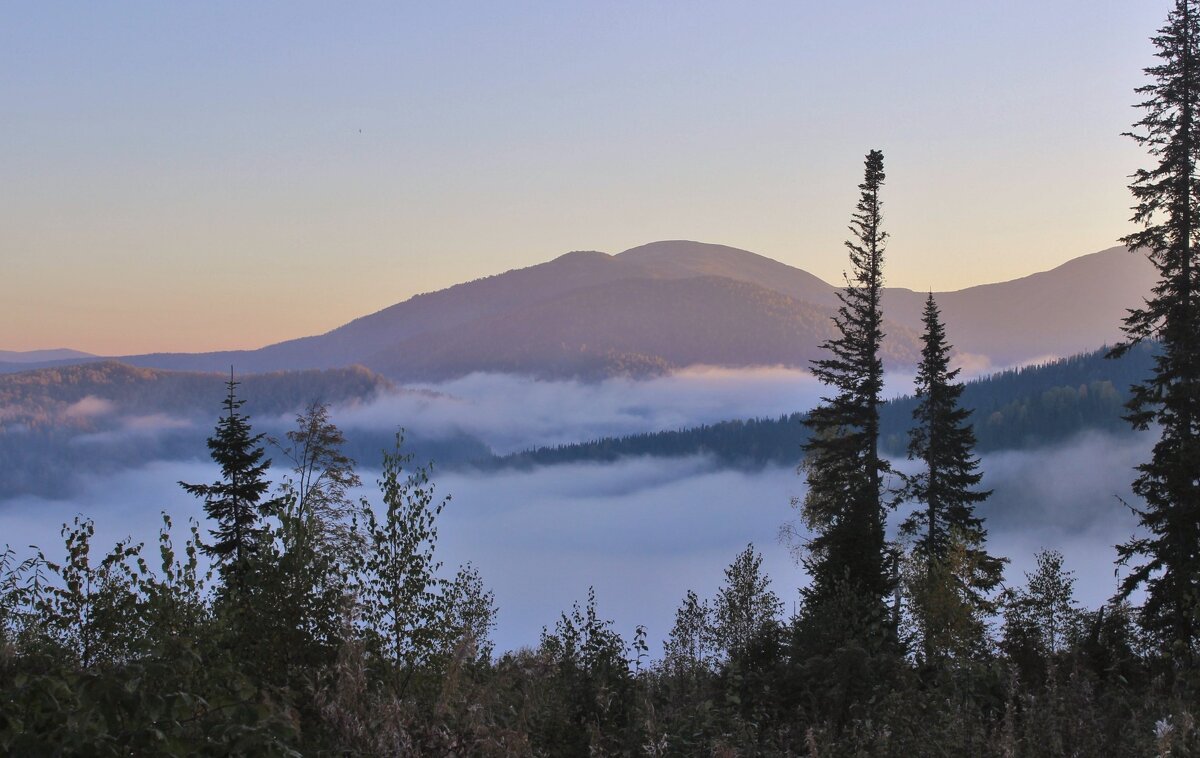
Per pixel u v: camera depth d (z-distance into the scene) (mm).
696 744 13008
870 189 43906
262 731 7152
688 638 21812
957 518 40219
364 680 9477
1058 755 11320
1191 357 29906
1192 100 30938
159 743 6719
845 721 15906
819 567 33750
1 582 11289
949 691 14109
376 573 12250
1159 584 28750
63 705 6934
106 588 11391
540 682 14727
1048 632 22250
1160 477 30359
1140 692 15633
